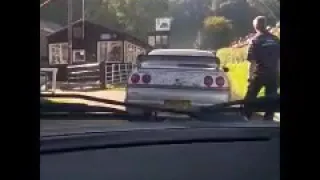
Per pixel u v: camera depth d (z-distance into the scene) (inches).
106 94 330.3
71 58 346.9
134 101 308.8
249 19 348.2
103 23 355.6
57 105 316.2
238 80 315.6
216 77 309.0
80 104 319.0
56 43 349.4
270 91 306.3
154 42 359.6
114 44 352.8
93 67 345.4
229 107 306.3
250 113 300.8
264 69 314.2
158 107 306.3
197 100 306.0
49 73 339.6
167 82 308.0
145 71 310.3
